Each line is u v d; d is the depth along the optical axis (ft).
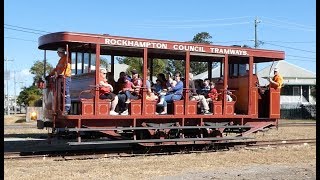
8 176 32.71
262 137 72.13
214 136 52.39
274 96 57.36
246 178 32.68
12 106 306.96
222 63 55.67
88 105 44.14
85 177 32.50
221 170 36.58
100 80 44.57
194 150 51.55
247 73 55.93
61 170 35.91
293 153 48.52
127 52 51.80
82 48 47.52
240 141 56.59
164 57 54.65
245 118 54.49
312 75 209.77
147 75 50.72
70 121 44.34
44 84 48.93
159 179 31.89
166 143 48.21
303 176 33.78
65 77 44.04
